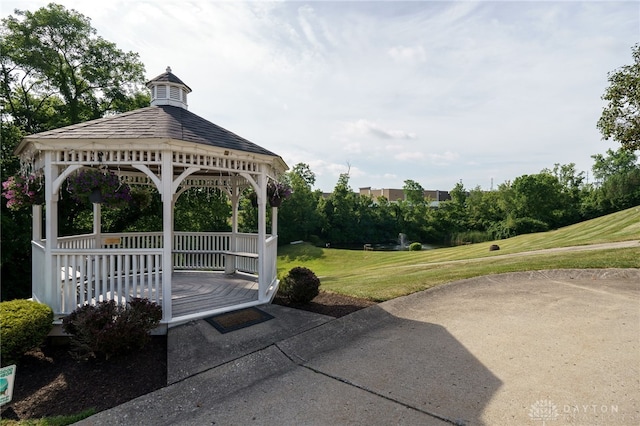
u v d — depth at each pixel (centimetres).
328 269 2181
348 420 284
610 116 1046
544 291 693
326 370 380
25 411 305
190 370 368
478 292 702
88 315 397
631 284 722
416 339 464
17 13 1370
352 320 529
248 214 2936
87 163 482
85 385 346
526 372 360
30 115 1479
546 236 2334
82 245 685
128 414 298
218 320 509
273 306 588
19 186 503
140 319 416
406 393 325
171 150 484
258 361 395
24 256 1332
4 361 369
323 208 3978
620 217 2338
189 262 876
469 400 309
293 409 304
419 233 4406
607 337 448
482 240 4059
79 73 1597
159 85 645
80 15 1498
